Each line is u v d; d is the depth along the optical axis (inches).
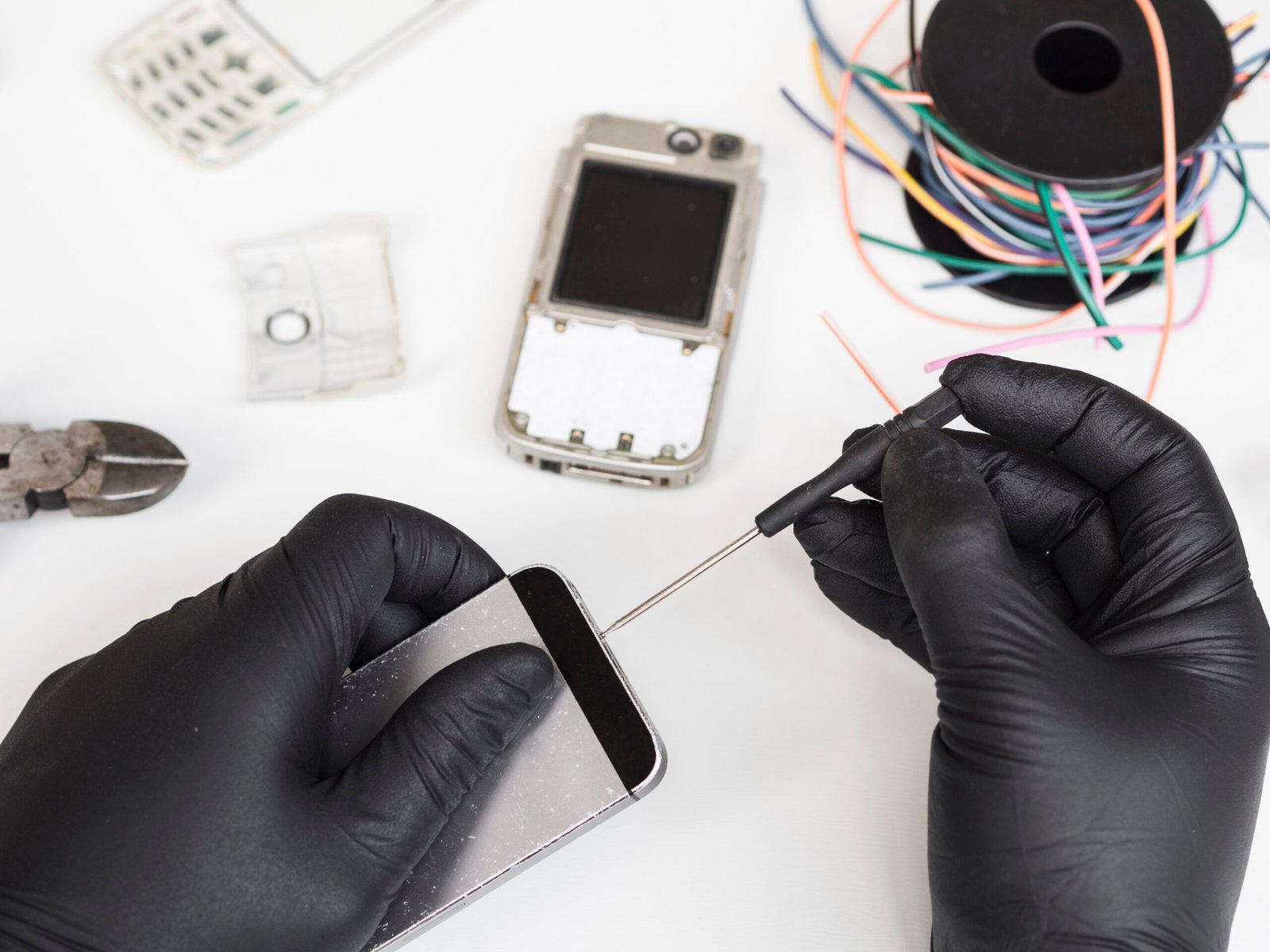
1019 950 16.3
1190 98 18.7
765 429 19.3
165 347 19.7
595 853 17.8
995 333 19.6
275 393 19.3
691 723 18.3
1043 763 16.2
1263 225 20.1
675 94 20.8
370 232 19.8
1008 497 18.2
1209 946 16.4
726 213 19.9
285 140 20.6
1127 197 19.1
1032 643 16.4
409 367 19.6
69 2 20.9
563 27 21.0
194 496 19.1
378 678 17.4
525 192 20.5
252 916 16.2
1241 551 17.4
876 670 18.5
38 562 18.8
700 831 17.9
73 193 20.3
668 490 19.1
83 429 18.8
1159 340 19.6
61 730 16.7
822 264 20.0
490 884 16.8
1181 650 17.1
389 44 20.7
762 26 21.0
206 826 16.2
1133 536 17.6
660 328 19.3
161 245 20.1
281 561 17.1
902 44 20.9
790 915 17.6
